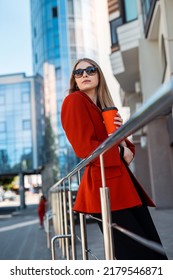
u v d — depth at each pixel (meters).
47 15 42.12
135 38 13.65
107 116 1.92
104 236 1.66
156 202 13.03
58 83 40.19
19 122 43.84
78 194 1.94
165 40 9.45
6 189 57.03
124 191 1.76
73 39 41.41
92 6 44.50
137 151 19.48
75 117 1.85
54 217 8.62
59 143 38.59
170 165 13.30
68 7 42.09
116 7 16.84
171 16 9.20
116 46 16.45
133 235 1.28
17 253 8.53
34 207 44.59
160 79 12.73
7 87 44.56
